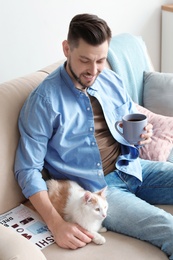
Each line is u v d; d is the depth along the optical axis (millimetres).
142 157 1764
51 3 2043
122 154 1618
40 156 1402
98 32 1274
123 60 2012
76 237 1267
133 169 1557
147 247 1274
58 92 1422
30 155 1378
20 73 2021
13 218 1373
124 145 1614
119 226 1341
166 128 1843
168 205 1543
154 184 1552
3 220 1360
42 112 1381
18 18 1922
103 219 1345
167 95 2033
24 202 1481
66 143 1437
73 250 1254
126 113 1669
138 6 2566
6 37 1903
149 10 2645
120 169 1538
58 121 1409
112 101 1633
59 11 2096
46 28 2064
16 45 1957
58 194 1408
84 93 1466
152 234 1274
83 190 1440
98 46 1289
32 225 1343
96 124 1562
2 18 1859
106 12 2377
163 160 1733
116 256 1224
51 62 2154
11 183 1405
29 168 1384
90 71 1340
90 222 1317
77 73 1368
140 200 1405
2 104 1415
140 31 2662
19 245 1025
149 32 2723
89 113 1474
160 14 2723
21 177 1383
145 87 2105
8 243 1026
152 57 2838
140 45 2182
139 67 2111
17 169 1390
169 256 1248
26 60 2027
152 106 2074
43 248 1252
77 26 1291
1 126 1385
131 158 1591
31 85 1541
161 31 2787
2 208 1388
